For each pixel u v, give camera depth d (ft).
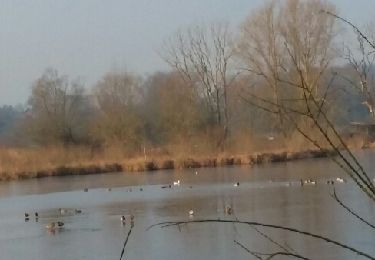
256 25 130.82
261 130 179.83
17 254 69.56
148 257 63.87
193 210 94.79
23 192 136.87
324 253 58.80
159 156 182.50
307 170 144.25
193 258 61.67
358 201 89.35
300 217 80.12
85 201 115.96
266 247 63.57
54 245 73.56
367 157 128.88
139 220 88.33
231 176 143.84
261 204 95.35
